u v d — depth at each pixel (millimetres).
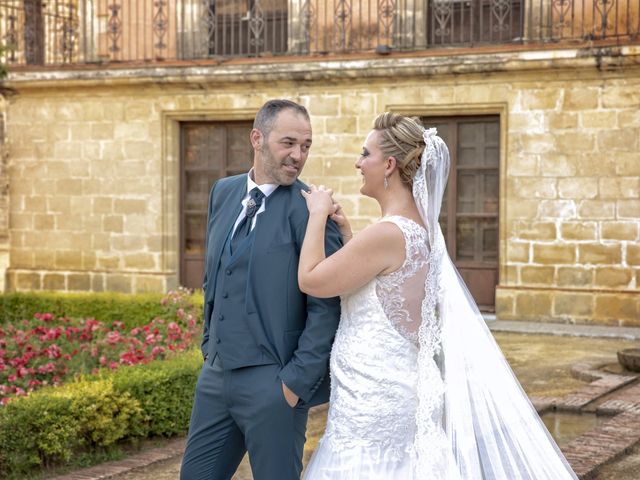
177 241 14211
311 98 13133
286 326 3117
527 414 3195
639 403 6734
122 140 14078
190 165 14203
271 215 3168
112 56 14828
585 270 11922
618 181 11750
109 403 5445
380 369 2977
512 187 12234
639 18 11875
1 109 16297
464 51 12172
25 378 6574
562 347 10125
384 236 2957
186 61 13453
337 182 13078
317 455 3111
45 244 14586
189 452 3273
